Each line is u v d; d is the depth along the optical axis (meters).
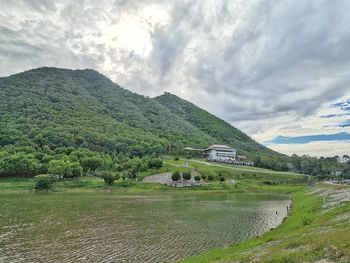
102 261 42.69
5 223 67.81
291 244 33.66
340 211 54.78
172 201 116.56
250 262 30.62
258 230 63.59
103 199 119.44
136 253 46.56
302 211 74.88
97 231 61.16
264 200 123.50
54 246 49.97
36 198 119.38
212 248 49.62
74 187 167.25
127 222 71.06
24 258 43.66
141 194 145.38
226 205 105.69
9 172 183.00
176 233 60.22
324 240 30.77
